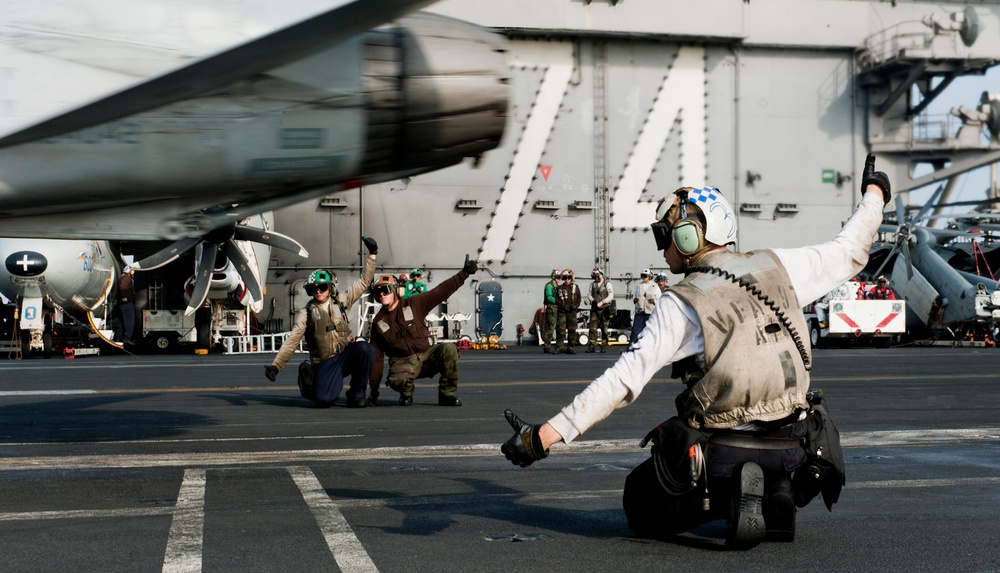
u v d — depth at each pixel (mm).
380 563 3576
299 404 10227
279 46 4184
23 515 4453
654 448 3645
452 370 10070
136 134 4312
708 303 3578
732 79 32125
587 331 30797
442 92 4617
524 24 29891
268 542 3906
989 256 29734
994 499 4938
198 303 10430
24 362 20219
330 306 10031
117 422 8430
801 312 3711
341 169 4625
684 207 3812
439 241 30047
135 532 4094
